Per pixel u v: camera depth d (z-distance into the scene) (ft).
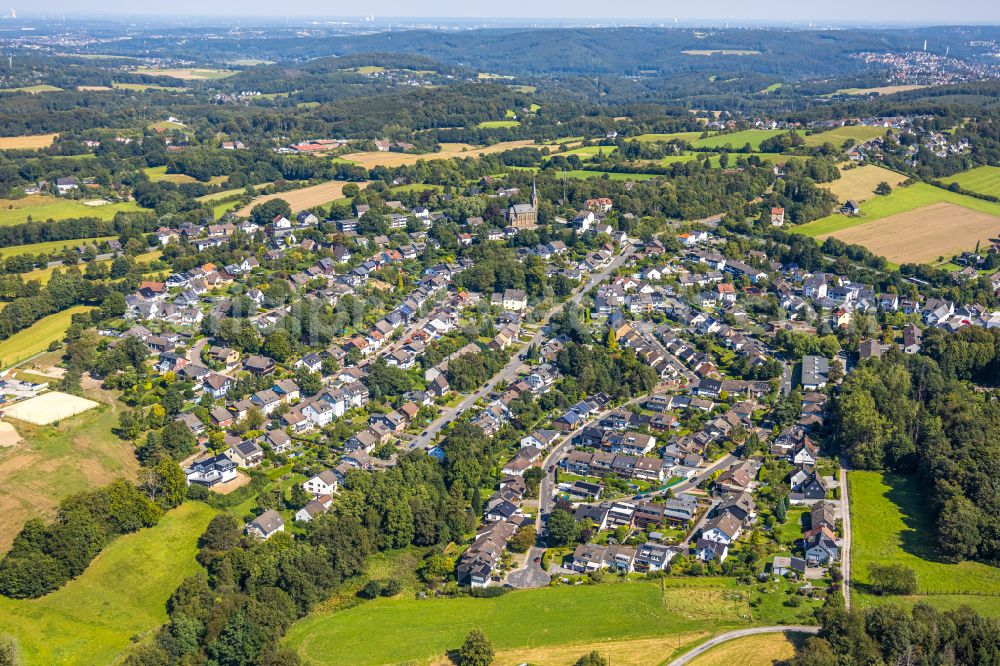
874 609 514.27
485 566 586.04
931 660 487.20
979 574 576.20
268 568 568.82
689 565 595.06
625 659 504.43
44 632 528.63
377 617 555.28
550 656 510.58
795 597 552.00
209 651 513.86
